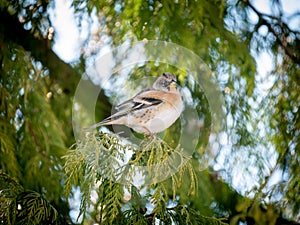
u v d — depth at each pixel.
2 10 6.85
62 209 6.46
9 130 6.66
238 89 6.67
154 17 6.41
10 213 4.61
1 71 6.77
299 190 6.48
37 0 6.88
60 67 6.87
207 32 6.57
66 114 6.84
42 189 6.53
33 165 6.59
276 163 6.70
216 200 6.75
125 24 6.46
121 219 4.35
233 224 6.72
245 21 6.87
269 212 6.68
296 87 6.84
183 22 6.48
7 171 6.50
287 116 6.79
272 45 6.90
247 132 6.71
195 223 4.42
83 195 4.30
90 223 6.24
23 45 6.90
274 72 6.85
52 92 6.88
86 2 6.71
